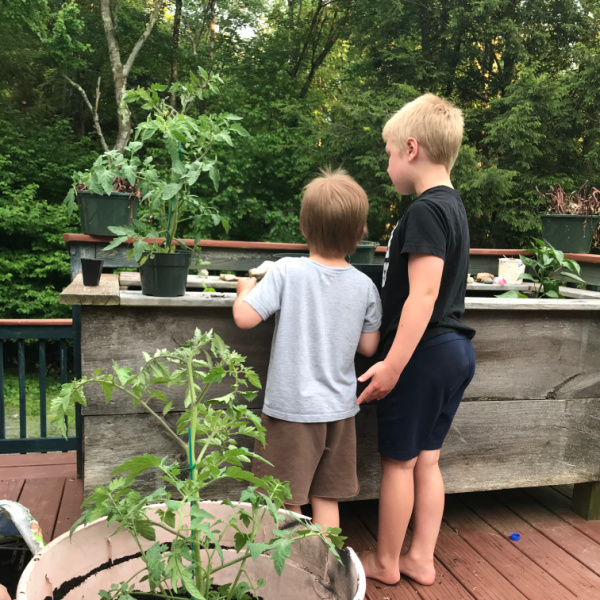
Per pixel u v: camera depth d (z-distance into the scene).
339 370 1.42
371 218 11.21
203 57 14.15
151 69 14.27
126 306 1.55
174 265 1.53
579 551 1.89
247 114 13.26
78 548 0.82
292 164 12.72
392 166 1.55
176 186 1.50
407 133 1.49
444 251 1.37
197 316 1.60
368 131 11.25
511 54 12.52
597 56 11.42
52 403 0.77
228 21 14.84
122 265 2.44
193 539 0.76
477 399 1.89
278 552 0.68
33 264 11.88
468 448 1.91
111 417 1.57
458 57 12.80
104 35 13.70
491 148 11.77
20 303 11.56
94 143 13.39
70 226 11.80
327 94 15.70
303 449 1.39
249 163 12.32
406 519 1.59
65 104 14.18
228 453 0.80
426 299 1.35
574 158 11.99
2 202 11.80
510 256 3.02
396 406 1.51
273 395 1.41
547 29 13.05
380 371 1.38
